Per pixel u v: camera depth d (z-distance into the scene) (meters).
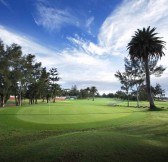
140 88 52.00
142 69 51.34
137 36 41.72
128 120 18.02
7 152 8.58
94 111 25.52
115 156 7.49
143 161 7.28
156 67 47.72
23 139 10.99
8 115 20.61
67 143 8.78
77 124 15.51
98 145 8.39
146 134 11.91
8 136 11.76
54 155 7.64
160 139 10.55
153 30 41.56
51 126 14.72
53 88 82.44
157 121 17.75
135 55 43.47
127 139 9.38
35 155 7.86
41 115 20.62
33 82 65.88
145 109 36.75
